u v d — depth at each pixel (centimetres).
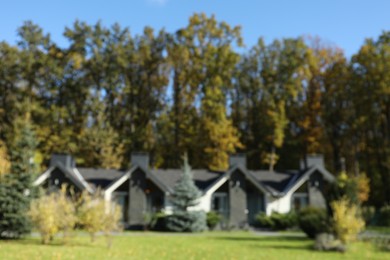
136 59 5241
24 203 2228
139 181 3512
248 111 5522
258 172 4084
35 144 2609
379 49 4628
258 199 3750
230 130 4566
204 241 2236
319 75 5212
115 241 2064
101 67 5138
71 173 3462
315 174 3741
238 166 3644
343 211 1886
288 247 1952
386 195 4812
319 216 2383
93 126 4769
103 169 3853
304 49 5194
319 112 5069
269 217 3353
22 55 4816
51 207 1827
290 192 3644
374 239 2123
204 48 5222
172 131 5081
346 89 4938
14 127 4331
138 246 1844
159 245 1930
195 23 5266
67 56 5078
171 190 3419
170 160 5019
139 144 5028
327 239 1906
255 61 5447
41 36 4997
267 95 5209
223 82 5141
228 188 3647
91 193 3309
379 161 4938
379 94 4594
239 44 5306
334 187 2191
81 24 5175
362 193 4147
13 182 2250
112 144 4678
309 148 5041
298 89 5100
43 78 4966
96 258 1320
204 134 4603
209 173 3909
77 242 1905
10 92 4797
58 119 4844
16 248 1548
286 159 5384
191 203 3225
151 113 5334
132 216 3412
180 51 5147
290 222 3256
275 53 5319
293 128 5338
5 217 2177
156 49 5341
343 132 5062
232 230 3334
